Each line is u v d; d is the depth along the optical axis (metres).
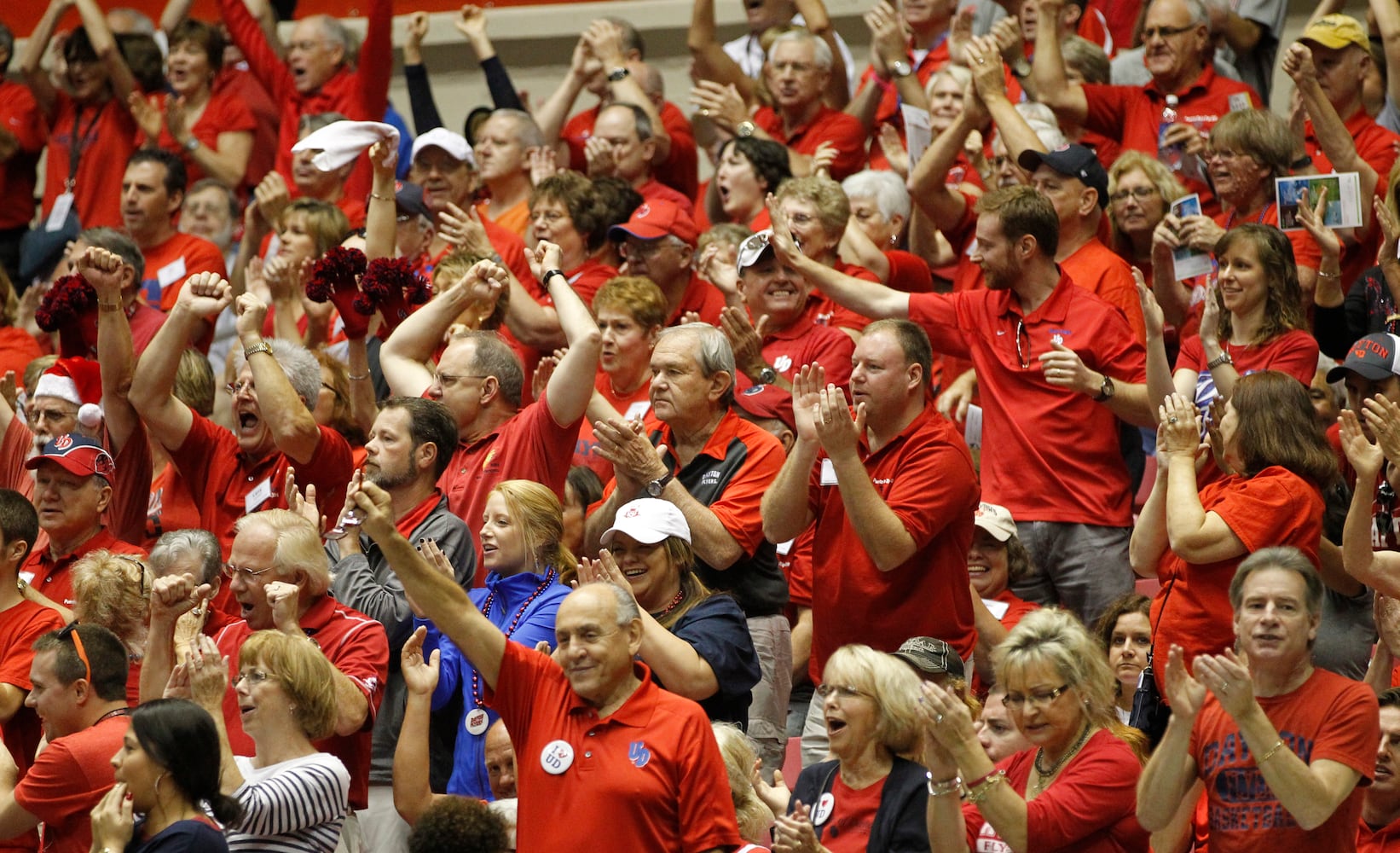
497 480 22.94
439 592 17.80
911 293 29.39
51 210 42.03
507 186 34.19
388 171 29.06
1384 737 18.88
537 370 26.86
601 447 21.64
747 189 31.70
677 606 20.28
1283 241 24.02
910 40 37.97
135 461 25.59
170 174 35.62
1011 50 32.47
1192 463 20.19
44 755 19.44
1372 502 20.02
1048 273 25.22
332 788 18.36
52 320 26.08
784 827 16.97
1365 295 26.56
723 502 21.97
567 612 17.73
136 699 21.58
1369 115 32.91
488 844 17.59
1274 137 27.70
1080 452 24.69
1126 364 24.75
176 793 17.45
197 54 42.41
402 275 25.88
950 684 19.20
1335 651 21.42
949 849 16.73
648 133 34.69
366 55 38.78
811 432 20.92
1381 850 18.91
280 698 18.53
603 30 37.97
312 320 30.50
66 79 42.88
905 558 20.53
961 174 32.97
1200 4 32.28
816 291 28.00
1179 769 16.39
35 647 20.16
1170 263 27.67
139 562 21.86
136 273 29.98
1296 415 20.12
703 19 38.50
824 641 21.75
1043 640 17.45
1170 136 30.80
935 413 21.53
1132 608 21.28
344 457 24.70
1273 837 16.77
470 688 20.64
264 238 36.75
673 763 17.42
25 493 27.23
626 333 26.03
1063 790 16.84
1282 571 17.06
